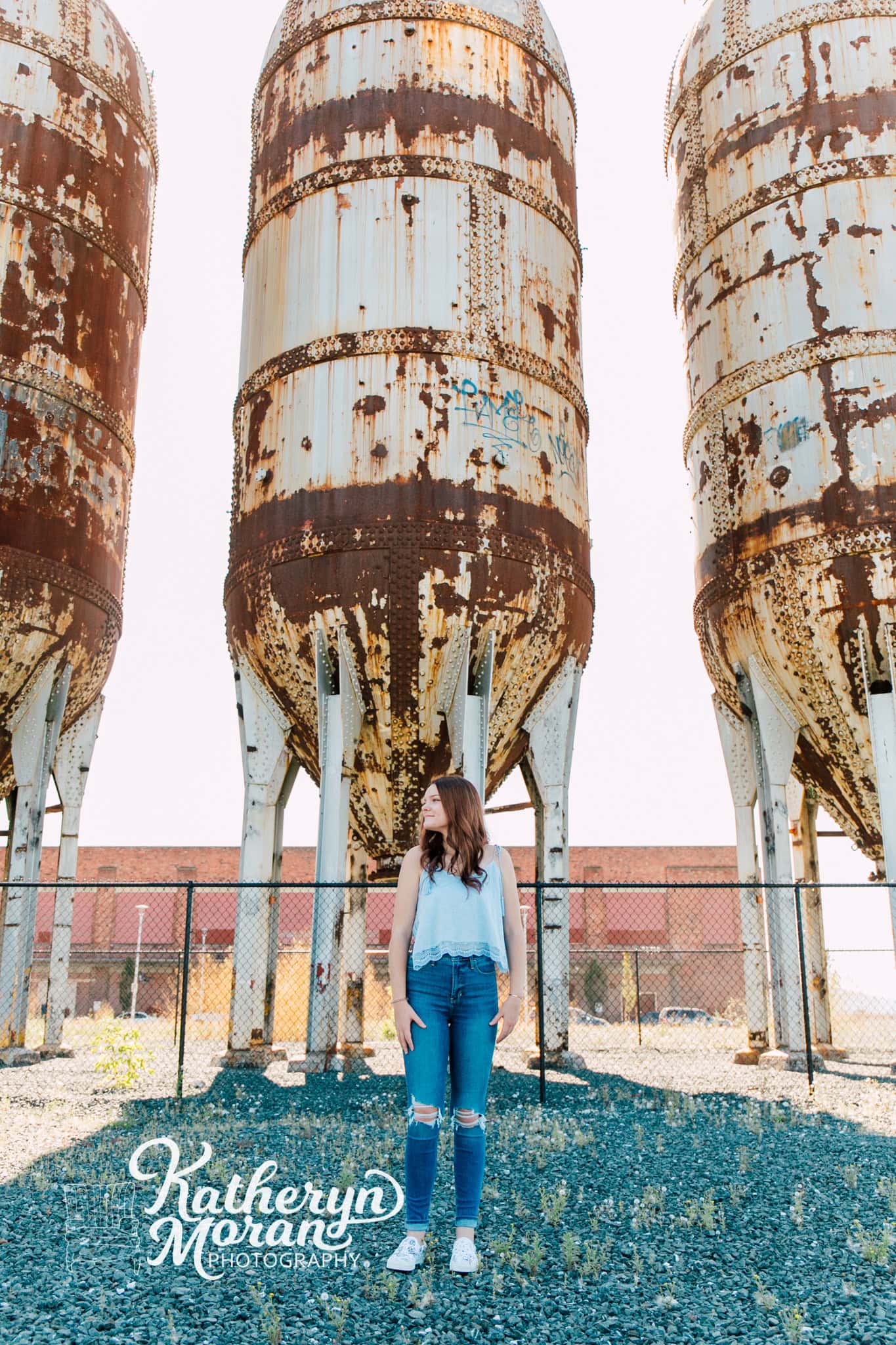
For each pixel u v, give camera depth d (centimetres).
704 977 4375
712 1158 724
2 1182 641
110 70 1798
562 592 1391
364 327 1384
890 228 1480
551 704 1448
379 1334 388
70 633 1608
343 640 1312
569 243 1582
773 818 1490
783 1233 529
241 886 1036
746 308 1575
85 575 1622
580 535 1468
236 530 1465
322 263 1438
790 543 1436
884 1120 927
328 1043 1350
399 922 456
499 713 1398
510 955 458
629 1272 461
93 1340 379
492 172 1475
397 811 1455
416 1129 448
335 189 1462
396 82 1487
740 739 1664
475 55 1524
